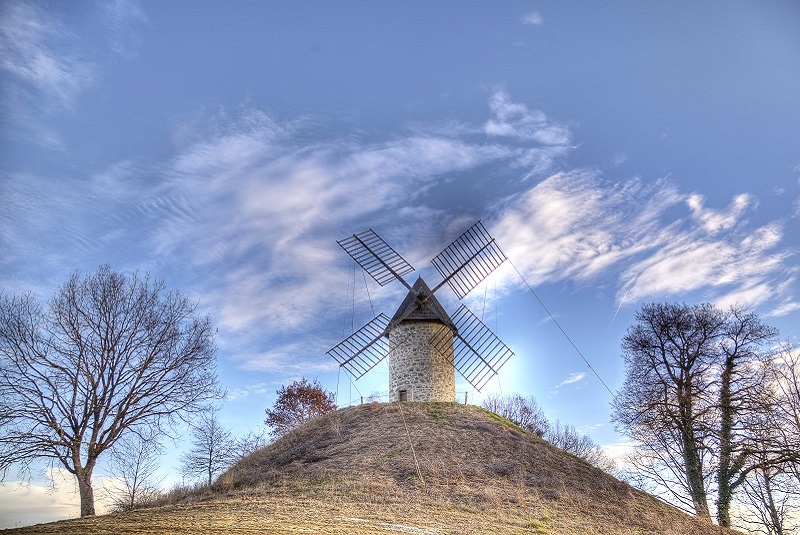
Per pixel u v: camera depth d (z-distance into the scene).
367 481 32.56
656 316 41.50
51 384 33.41
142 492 37.47
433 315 47.56
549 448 39.62
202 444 45.91
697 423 36.47
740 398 36.47
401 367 47.19
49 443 32.25
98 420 34.09
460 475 34.19
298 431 44.12
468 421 41.88
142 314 37.09
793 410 32.28
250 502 29.20
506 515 28.80
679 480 35.28
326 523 24.55
